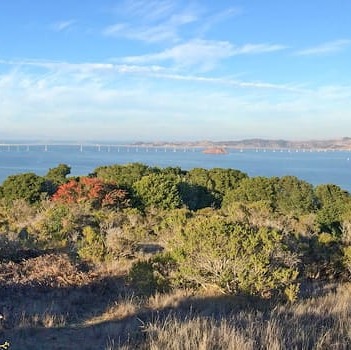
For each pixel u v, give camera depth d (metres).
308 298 8.83
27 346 6.26
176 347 5.36
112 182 30.20
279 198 36.25
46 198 33.56
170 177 34.00
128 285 9.73
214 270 8.95
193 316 7.21
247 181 38.41
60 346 6.30
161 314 7.68
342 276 11.66
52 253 12.27
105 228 17.50
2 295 8.61
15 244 12.52
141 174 39.81
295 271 8.88
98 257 12.07
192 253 9.21
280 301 8.45
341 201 35.16
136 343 5.98
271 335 5.48
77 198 27.97
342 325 6.19
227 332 5.61
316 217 22.25
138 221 21.02
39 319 7.38
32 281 9.36
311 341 5.61
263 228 9.82
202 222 9.44
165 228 17.98
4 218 23.22
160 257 10.05
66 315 7.73
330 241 12.56
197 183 41.12
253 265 8.70
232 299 8.42
